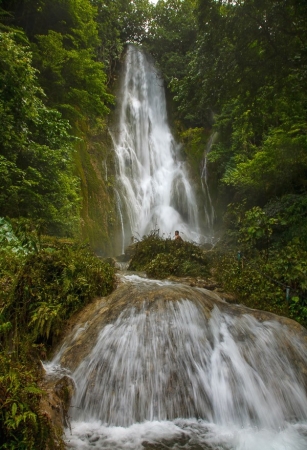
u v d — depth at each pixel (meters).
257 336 4.24
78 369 3.71
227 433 3.22
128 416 3.33
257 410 3.51
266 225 8.34
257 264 7.38
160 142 23.50
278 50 8.30
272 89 9.21
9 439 2.39
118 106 22.50
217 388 3.58
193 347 3.90
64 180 9.88
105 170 17.47
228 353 3.92
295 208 9.55
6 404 2.47
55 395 3.16
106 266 6.00
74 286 4.91
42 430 2.51
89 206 14.40
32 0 13.16
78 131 15.61
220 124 18.77
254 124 11.27
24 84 7.89
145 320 4.17
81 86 14.34
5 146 7.55
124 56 25.39
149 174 21.19
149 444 3.00
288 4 7.51
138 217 18.14
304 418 3.56
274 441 3.15
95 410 3.37
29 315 4.33
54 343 4.29
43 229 6.71
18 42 11.56
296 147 10.91
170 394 3.48
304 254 6.89
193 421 3.35
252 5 7.65
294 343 4.28
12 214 7.40
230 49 8.55
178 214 20.16
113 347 3.88
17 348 3.47
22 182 7.75
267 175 12.32
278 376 3.81
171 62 26.19
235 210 12.91
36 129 9.13
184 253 8.03
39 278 4.68
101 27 21.70
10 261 4.75
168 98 26.39
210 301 4.78
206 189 21.14
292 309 5.93
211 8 8.13
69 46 15.24
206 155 21.38
